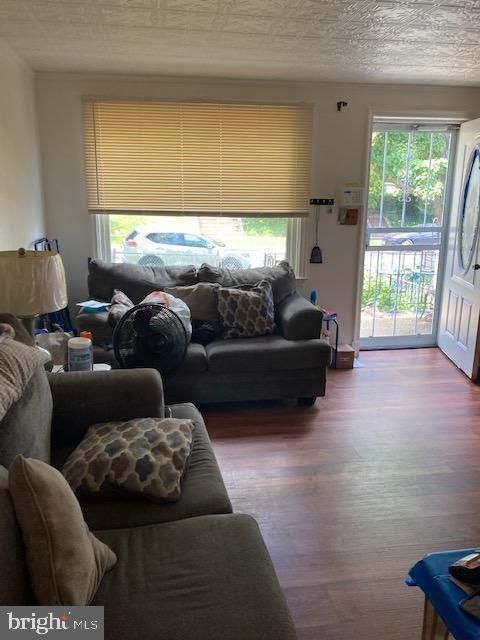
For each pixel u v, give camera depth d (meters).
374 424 3.39
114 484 1.74
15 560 1.19
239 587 1.37
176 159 4.12
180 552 1.50
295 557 2.15
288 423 3.39
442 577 1.40
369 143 4.34
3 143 3.14
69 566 1.24
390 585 2.01
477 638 1.22
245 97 4.10
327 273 4.55
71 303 4.30
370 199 4.66
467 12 2.52
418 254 4.84
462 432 3.30
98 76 3.92
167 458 1.83
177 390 3.45
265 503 2.52
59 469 1.91
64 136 4.01
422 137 4.60
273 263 4.52
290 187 4.29
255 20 2.67
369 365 4.53
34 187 3.82
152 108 4.00
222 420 3.43
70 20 2.68
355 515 2.44
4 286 2.34
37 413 1.82
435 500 2.57
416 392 3.94
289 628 1.26
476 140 4.17
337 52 3.28
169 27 2.79
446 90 4.34
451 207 4.63
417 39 2.99
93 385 2.14
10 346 1.77
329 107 4.22
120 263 3.96
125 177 4.11
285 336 3.66
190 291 3.79
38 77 3.87
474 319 4.15
